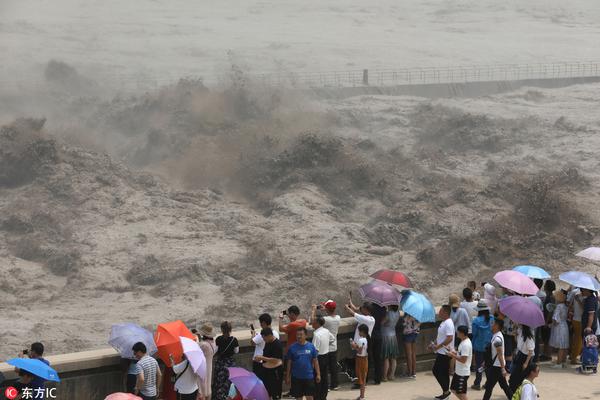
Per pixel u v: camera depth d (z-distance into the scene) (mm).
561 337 43875
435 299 94250
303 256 107312
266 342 35156
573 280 42625
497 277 41375
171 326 33375
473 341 39656
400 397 38438
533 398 31922
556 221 116062
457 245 109375
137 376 32031
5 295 93062
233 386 33406
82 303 91250
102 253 106062
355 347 37750
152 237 112812
